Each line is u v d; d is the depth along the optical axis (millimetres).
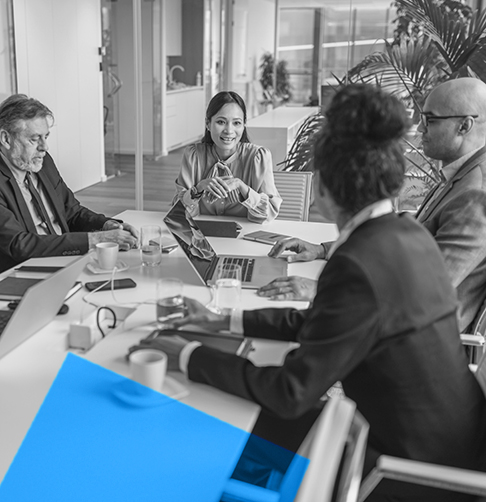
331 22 4938
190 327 1576
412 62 4402
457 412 1304
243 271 2123
